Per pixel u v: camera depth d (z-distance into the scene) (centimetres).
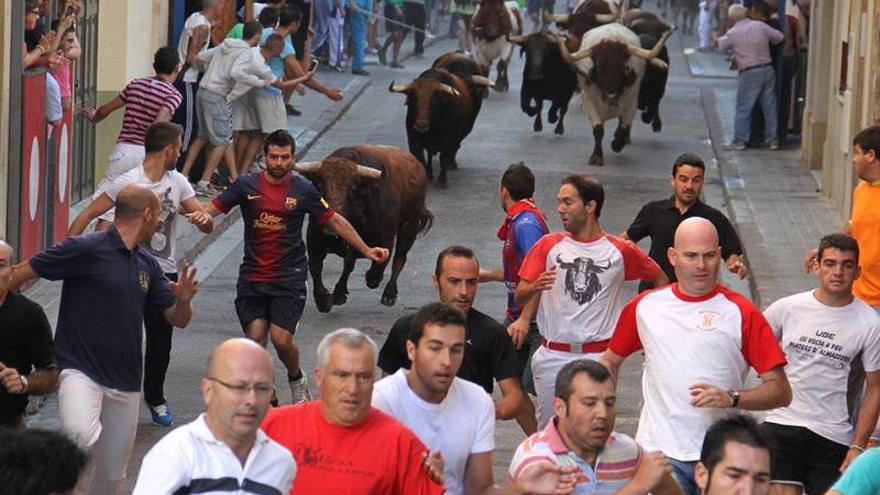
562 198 1738
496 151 4456
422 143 3931
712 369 1461
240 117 3669
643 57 4312
